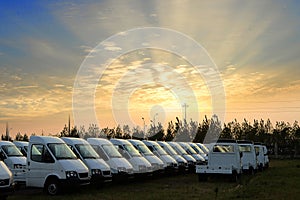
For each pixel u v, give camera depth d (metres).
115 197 16.27
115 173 20.17
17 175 18.11
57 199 15.74
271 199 15.45
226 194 17.23
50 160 17.33
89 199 15.74
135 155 22.66
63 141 18.73
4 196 14.52
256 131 71.62
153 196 16.45
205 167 23.05
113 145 21.94
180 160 27.47
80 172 17.39
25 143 22.80
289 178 24.72
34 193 17.75
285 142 70.88
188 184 21.81
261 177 25.72
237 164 24.05
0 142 21.19
